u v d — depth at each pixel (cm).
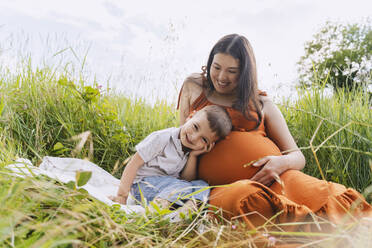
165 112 308
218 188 149
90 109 236
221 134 171
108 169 232
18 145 179
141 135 266
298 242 112
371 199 158
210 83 204
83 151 217
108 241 95
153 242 104
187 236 114
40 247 68
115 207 110
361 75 252
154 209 130
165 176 177
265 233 105
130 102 302
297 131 232
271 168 151
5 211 79
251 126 183
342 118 213
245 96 183
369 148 189
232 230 117
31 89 235
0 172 99
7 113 194
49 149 212
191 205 139
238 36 188
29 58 256
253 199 125
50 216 90
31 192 92
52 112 233
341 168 199
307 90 254
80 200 101
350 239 86
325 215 121
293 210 119
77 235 81
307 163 219
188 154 182
